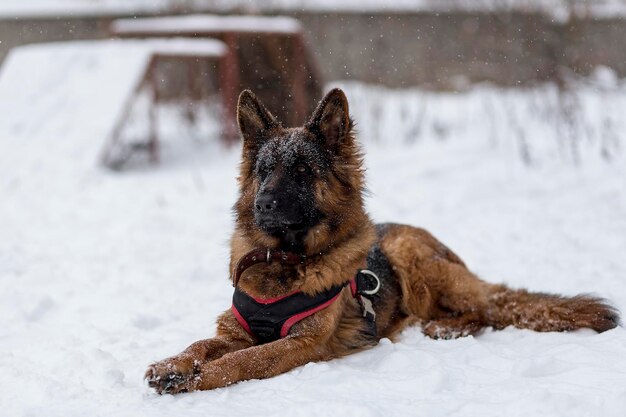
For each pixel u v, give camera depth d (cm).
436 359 506
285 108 1752
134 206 1223
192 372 471
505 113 1800
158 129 1941
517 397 430
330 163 566
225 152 1705
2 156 1493
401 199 1200
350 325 560
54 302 748
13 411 454
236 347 531
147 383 467
